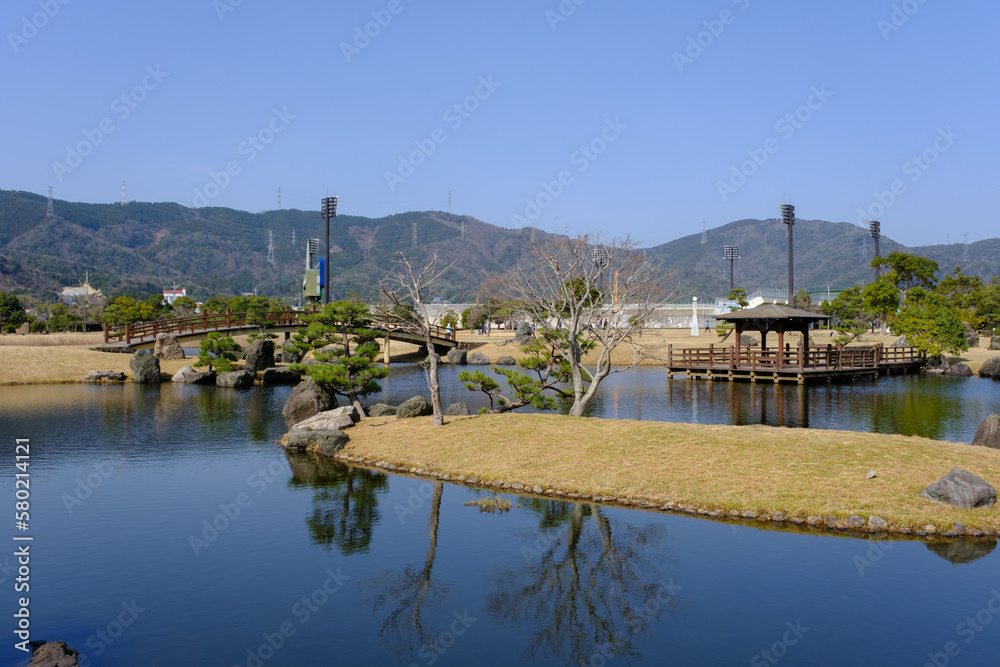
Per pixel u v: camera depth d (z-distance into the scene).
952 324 55.84
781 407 36.56
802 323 50.47
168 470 24.23
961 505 16.86
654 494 19.33
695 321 82.44
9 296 110.19
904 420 31.50
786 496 18.11
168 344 58.84
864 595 13.53
